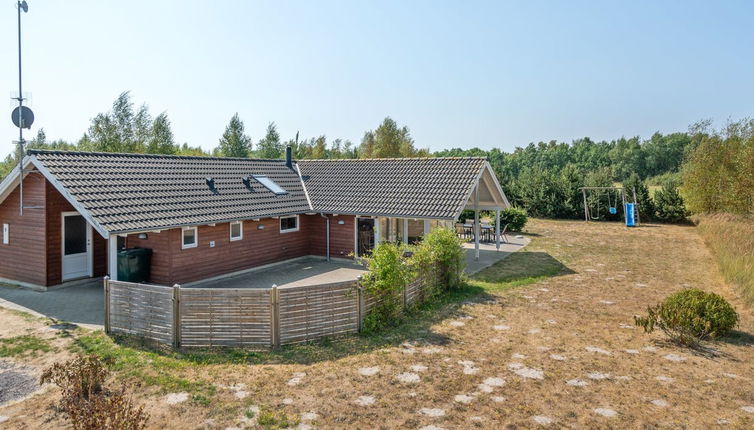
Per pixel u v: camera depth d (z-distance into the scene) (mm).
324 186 22344
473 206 22531
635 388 7715
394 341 10086
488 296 14258
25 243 15117
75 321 11578
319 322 10109
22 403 7367
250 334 9648
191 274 15586
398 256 11711
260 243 18547
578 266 19422
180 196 16328
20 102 13992
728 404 7152
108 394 7492
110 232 12469
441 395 7445
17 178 14562
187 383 7910
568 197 38812
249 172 21688
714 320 9953
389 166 22609
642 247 24625
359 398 7352
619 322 11578
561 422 6590
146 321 10062
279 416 6789
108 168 15633
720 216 29562
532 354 9297
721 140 32375
